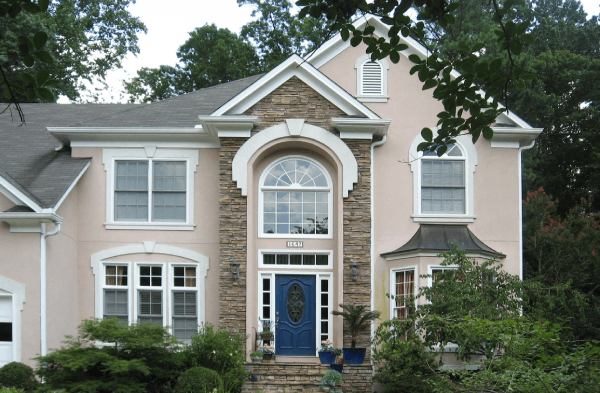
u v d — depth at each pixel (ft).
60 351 41.60
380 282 54.85
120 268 55.72
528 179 91.30
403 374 45.83
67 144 57.88
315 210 55.93
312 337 54.60
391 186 56.13
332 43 57.47
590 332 64.34
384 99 57.11
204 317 54.80
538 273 71.87
